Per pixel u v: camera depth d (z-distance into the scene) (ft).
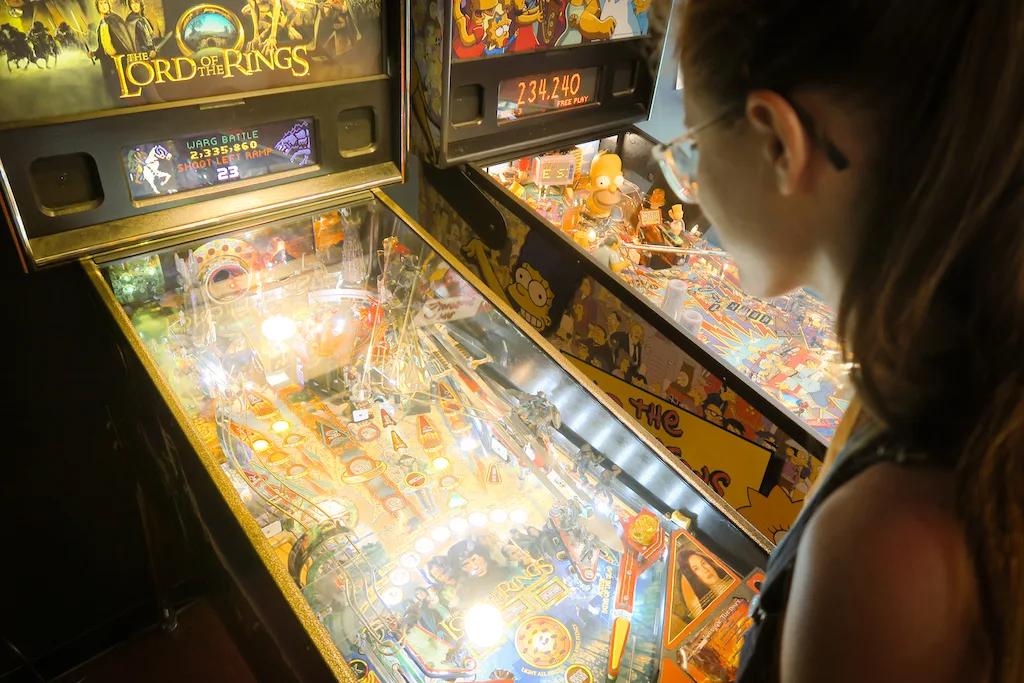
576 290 5.96
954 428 1.62
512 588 3.86
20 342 5.18
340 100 4.92
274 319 5.21
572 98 7.04
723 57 1.64
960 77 1.38
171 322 4.78
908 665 1.58
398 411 4.89
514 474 4.55
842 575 1.63
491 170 7.54
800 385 5.74
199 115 4.38
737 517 3.85
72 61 3.84
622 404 6.14
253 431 4.58
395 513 4.22
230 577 3.48
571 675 3.47
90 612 6.73
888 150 1.51
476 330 4.88
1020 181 1.42
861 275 1.65
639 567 3.89
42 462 5.73
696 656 3.43
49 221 4.14
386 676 3.38
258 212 4.83
